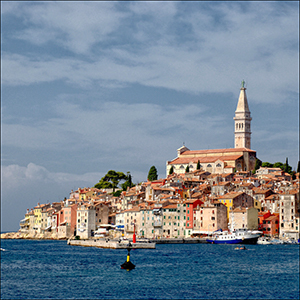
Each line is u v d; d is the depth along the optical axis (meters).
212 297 170.38
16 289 180.75
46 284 188.75
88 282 191.62
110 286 184.75
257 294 174.62
